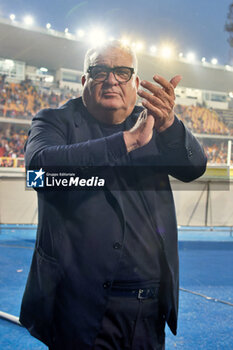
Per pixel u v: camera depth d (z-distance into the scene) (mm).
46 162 1016
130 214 1117
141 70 33938
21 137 28656
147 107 996
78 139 1143
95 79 1135
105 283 1056
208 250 5875
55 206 1094
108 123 1194
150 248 1130
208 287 3779
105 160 1002
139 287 1104
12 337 2543
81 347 1035
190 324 2814
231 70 34750
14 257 4910
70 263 1065
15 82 30844
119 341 1094
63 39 28391
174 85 1011
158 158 1149
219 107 37656
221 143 36094
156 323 1169
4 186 6355
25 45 28703
